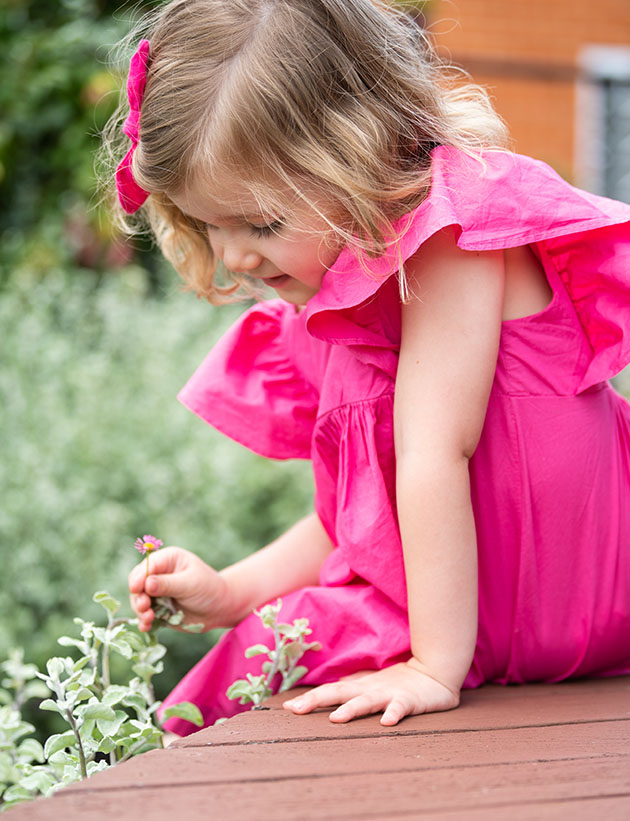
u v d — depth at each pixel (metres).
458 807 0.96
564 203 1.40
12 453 3.35
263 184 1.37
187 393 1.74
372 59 1.42
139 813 0.93
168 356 3.90
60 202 5.34
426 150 1.47
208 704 1.66
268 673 1.51
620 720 1.29
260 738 1.18
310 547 1.79
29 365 3.97
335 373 1.56
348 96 1.39
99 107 5.12
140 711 1.41
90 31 5.29
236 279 1.79
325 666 1.51
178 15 1.46
